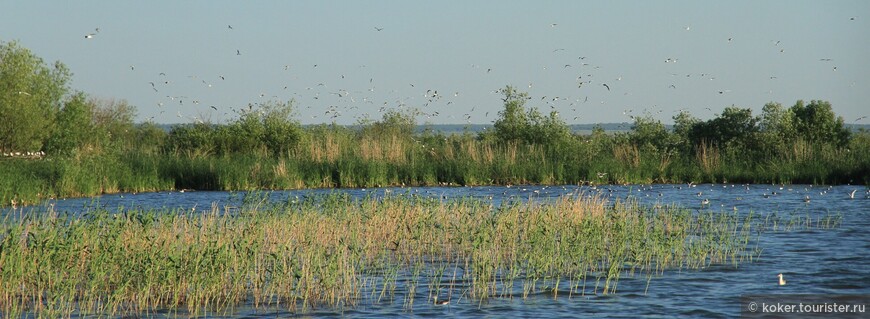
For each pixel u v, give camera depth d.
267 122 50.38
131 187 40.28
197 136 48.62
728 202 35.88
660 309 16.11
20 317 15.34
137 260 16.89
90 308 15.84
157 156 44.41
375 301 16.72
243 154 46.81
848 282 18.47
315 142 48.97
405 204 25.58
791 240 24.19
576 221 23.50
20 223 18.52
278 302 16.38
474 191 40.56
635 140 51.53
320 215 23.58
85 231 18.62
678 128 55.06
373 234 22.34
